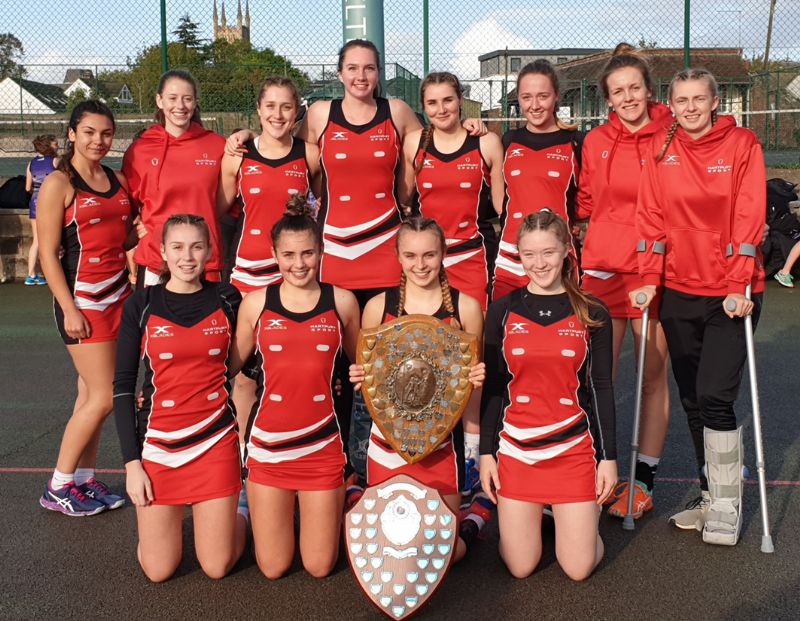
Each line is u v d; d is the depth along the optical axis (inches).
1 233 446.3
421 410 139.1
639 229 166.4
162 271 147.8
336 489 140.0
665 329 167.5
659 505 171.8
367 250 184.2
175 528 139.9
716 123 158.2
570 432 139.8
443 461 144.1
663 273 165.9
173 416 139.6
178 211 184.7
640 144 174.9
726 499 153.8
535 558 139.9
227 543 139.6
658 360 171.8
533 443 139.9
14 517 166.6
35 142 433.7
